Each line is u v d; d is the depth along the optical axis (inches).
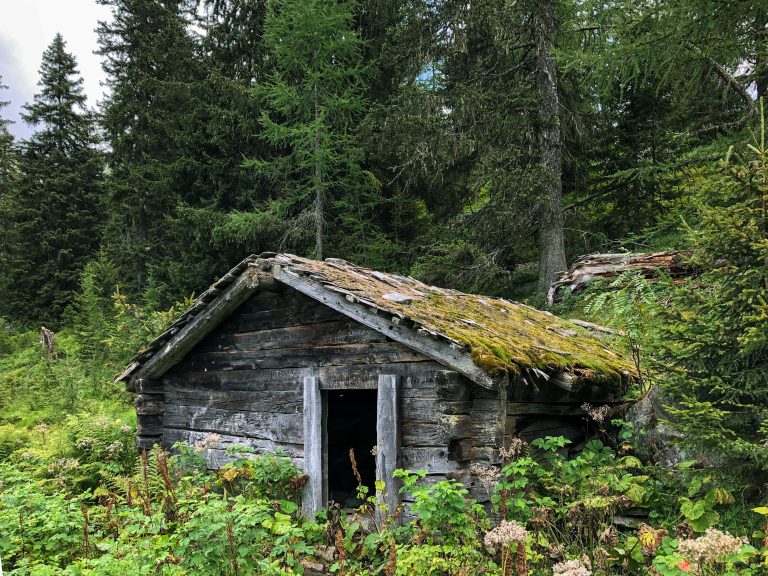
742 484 154.1
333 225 635.5
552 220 484.1
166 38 879.7
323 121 623.2
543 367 181.6
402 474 169.3
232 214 627.2
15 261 957.2
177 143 729.6
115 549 151.4
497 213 471.8
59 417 393.7
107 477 258.8
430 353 174.6
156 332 485.4
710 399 162.2
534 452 196.7
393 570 112.7
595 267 423.2
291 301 225.9
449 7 539.5
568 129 526.3
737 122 411.5
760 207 153.8
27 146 1039.0
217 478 224.7
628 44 336.8
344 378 205.8
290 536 165.5
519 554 112.3
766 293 151.0
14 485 228.8
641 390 211.5
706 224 159.9
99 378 453.4
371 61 620.1
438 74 578.2
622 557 149.1
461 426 173.5
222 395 246.5
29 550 181.8
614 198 560.1
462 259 521.0
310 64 625.0
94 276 744.3
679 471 176.2
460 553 151.6
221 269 685.3
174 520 185.3
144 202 841.5
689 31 315.6
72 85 1090.1
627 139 532.1
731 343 156.8
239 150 693.3
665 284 173.3
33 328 903.1
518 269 595.2
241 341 241.6
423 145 509.7
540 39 499.8
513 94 485.1
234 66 727.7
